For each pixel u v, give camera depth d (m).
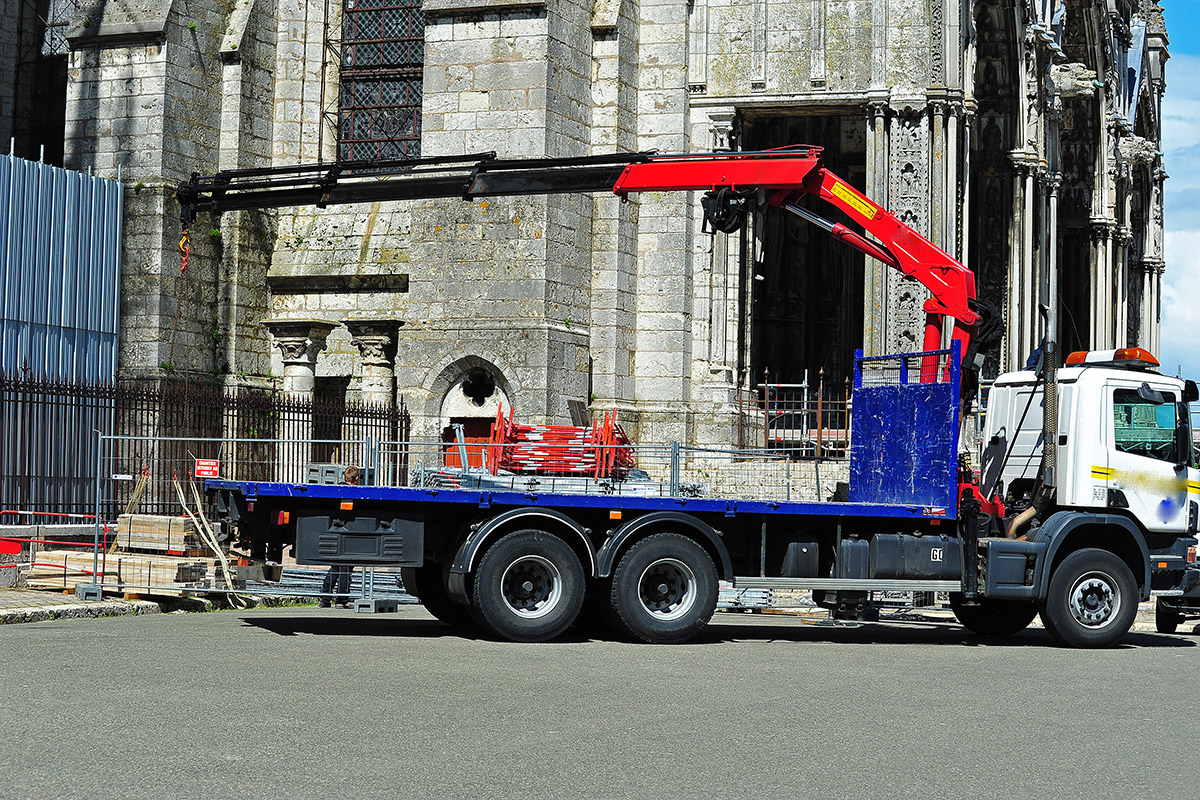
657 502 15.45
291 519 15.20
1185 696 12.01
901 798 7.69
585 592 15.44
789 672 12.70
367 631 15.67
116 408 23.62
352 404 25.75
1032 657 14.93
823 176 17.27
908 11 27.86
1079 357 17.41
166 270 27.45
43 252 25.53
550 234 26.50
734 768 8.29
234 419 27.45
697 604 15.27
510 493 15.14
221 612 17.84
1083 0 40.47
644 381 28.67
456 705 10.10
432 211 27.08
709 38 29.11
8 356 24.75
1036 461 17.09
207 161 28.81
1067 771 8.58
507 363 26.33
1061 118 41.97
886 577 16.09
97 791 7.25
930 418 16.42
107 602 17.00
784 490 18.48
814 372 38.81
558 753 8.52
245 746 8.43
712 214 17.45
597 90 28.34
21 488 24.17
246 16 29.36
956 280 16.83
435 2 27.22
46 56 32.16
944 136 27.92
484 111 27.02
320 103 30.12
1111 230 43.19
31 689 10.27
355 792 7.40
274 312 29.83
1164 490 16.70
